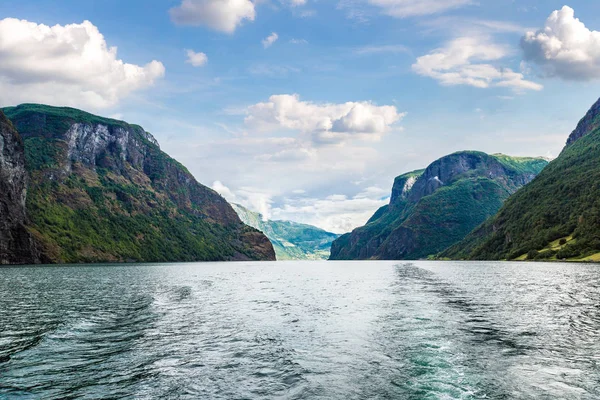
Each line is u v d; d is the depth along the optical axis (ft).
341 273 452.35
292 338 93.35
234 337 94.73
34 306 150.30
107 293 200.85
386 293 194.08
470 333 97.14
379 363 72.64
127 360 75.46
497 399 55.21
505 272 364.38
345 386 61.05
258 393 58.59
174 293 201.26
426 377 64.80
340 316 123.85
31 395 57.93
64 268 543.80
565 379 63.36
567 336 93.56
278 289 226.17
